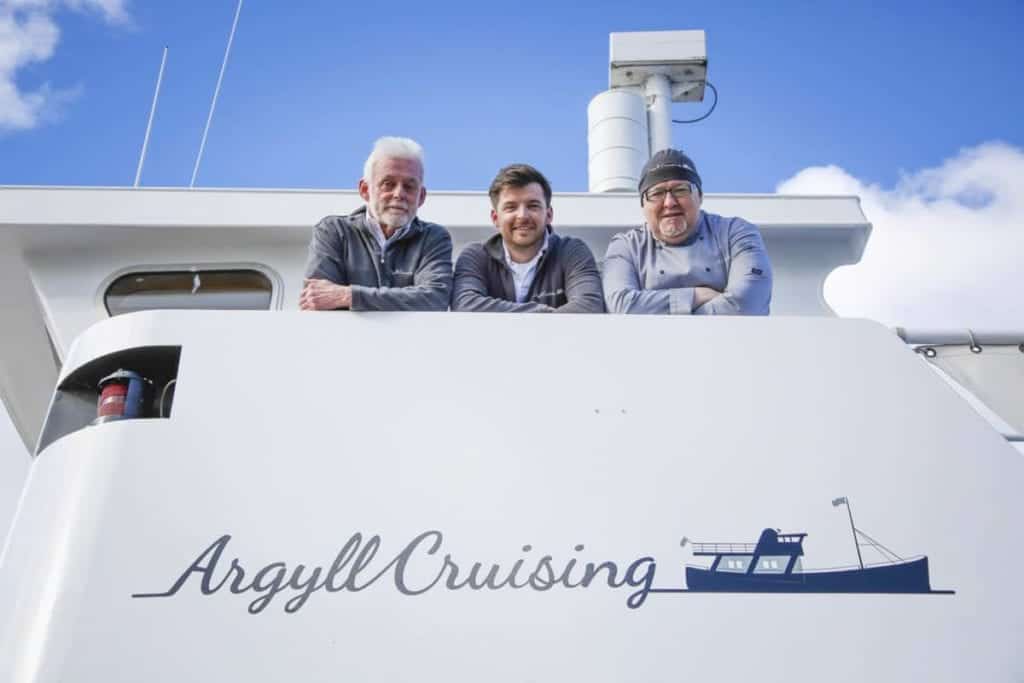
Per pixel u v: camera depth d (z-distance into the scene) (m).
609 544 2.76
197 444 2.82
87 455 2.81
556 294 3.57
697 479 2.87
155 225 4.27
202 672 2.54
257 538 2.70
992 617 2.73
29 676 2.50
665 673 2.60
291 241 4.38
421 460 2.84
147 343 2.98
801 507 2.85
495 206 3.63
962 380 4.37
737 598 2.71
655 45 6.19
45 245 4.36
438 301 3.20
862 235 4.46
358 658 2.58
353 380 2.95
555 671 2.59
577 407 2.96
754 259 3.61
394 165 3.45
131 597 2.61
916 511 2.87
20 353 5.23
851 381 3.05
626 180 5.73
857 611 2.72
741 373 3.04
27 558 2.71
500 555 2.72
